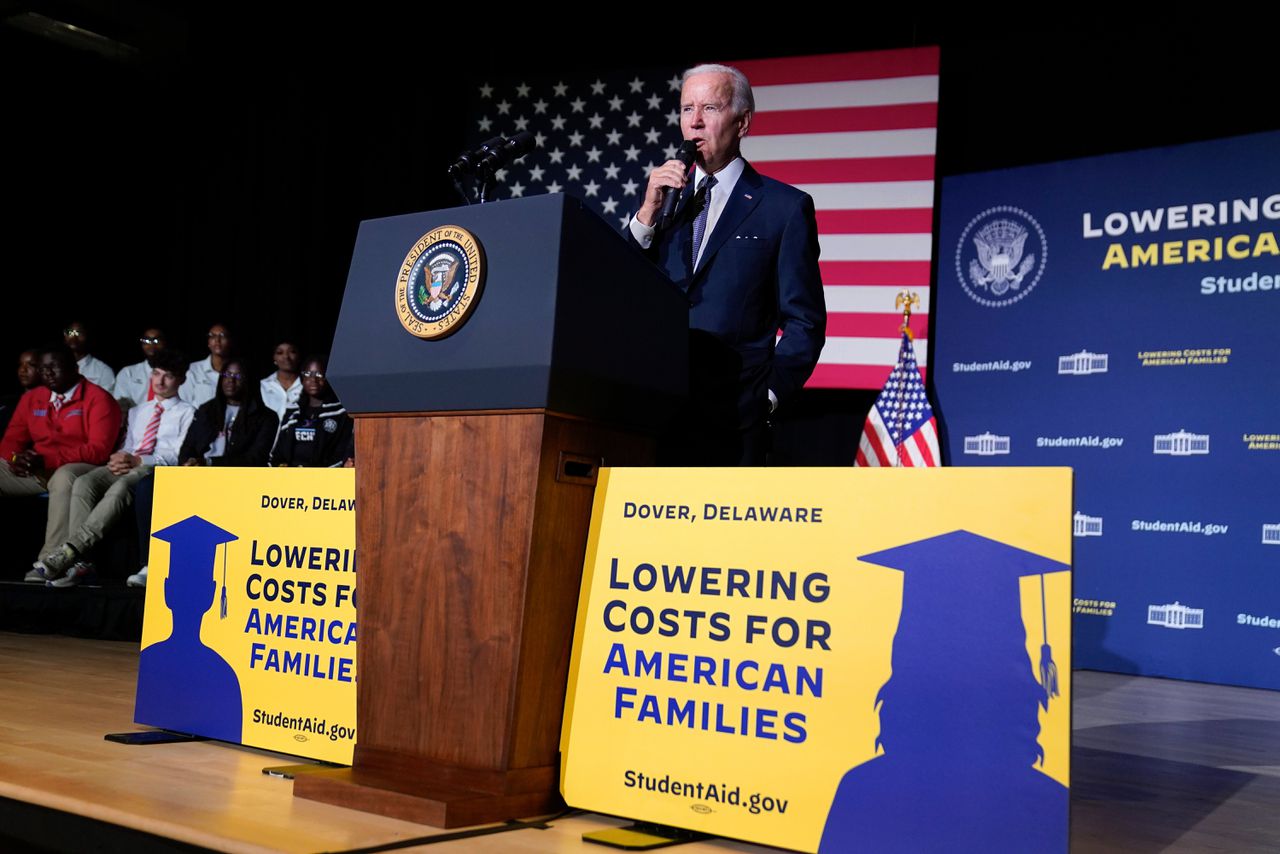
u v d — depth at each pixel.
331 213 6.05
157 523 1.97
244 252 6.20
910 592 1.27
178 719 1.88
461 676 1.41
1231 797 1.97
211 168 6.30
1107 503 4.70
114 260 6.38
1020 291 4.95
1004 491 1.24
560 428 1.40
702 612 1.38
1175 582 4.52
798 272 1.98
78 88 6.21
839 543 1.32
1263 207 4.42
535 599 1.38
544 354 1.31
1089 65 4.92
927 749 1.23
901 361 4.79
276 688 1.77
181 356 4.97
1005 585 1.22
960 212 5.12
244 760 1.70
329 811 1.38
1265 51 4.55
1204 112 4.67
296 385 5.35
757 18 5.48
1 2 5.68
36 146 6.11
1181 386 4.56
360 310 1.51
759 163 5.15
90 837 1.38
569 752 1.43
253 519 1.85
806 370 1.93
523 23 5.84
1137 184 4.70
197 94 6.29
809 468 1.35
